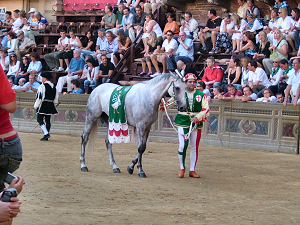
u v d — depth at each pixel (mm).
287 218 6020
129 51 18266
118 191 7461
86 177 8656
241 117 13461
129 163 10492
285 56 14977
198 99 8867
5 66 21703
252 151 12945
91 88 18453
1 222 3115
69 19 24656
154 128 14977
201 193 7500
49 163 10117
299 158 11828
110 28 20797
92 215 5859
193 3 21094
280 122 12836
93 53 20000
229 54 16719
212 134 14008
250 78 14555
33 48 22656
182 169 8961
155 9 19484
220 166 10352
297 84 12906
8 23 24641
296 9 15656
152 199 6926
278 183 8547
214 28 17516
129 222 5574
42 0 26141
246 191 7754
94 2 24562
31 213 5871
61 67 20031
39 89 14375
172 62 16688
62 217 5723
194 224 5574
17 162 4453
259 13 17625
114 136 9266
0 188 4449
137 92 9102
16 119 17266
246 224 5660
